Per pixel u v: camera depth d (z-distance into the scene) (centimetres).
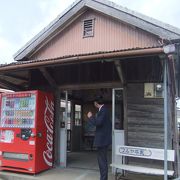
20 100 691
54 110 756
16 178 651
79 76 738
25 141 672
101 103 611
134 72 672
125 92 675
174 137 666
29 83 804
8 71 663
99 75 715
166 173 520
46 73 722
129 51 509
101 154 591
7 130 700
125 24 862
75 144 1115
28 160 664
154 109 651
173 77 611
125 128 668
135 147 604
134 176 635
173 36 756
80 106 1170
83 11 919
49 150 718
